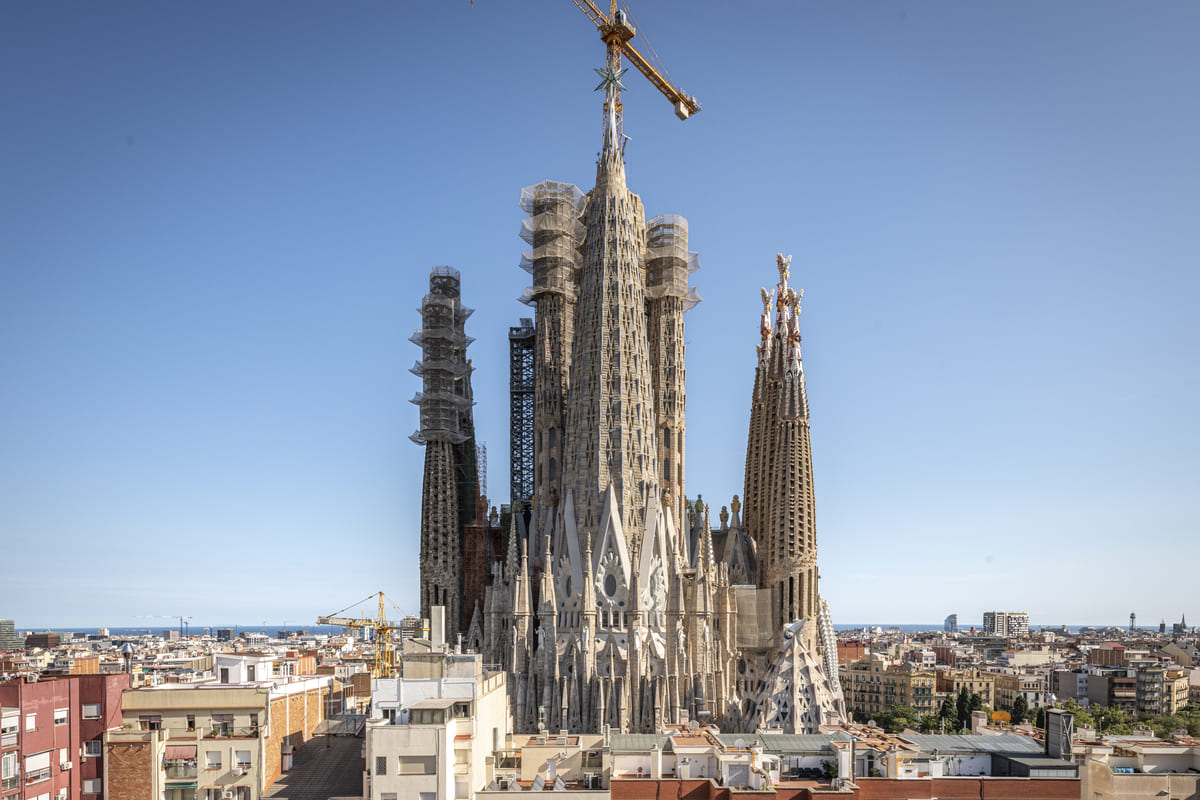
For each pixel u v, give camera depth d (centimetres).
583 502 15162
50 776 7762
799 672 12219
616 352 15562
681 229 17550
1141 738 7831
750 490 15938
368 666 18100
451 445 17225
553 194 17412
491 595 15125
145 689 8544
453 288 17950
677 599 13838
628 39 17938
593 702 13500
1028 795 6531
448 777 7112
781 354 15188
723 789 6456
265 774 8444
